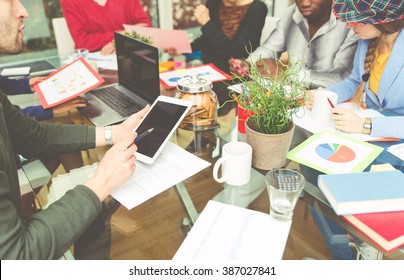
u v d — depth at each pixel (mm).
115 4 2623
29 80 1646
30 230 702
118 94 1561
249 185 927
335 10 1295
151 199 876
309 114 1274
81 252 754
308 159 989
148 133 1060
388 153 1022
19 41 1031
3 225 648
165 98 1157
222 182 932
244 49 2326
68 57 2188
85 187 808
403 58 1279
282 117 923
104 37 2496
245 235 743
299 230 771
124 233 789
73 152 1123
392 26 1260
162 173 965
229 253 701
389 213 777
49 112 1372
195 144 1119
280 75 998
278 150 946
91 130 1139
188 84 1175
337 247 724
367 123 1124
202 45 2477
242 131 1162
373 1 1183
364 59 1429
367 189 803
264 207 840
